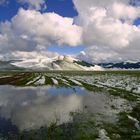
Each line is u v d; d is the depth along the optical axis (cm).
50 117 3061
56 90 6406
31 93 5747
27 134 2320
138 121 2788
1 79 10669
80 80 9869
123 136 2219
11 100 4581
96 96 5062
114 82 7969
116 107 3716
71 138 2148
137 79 8800
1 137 2239
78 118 2969
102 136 2203
